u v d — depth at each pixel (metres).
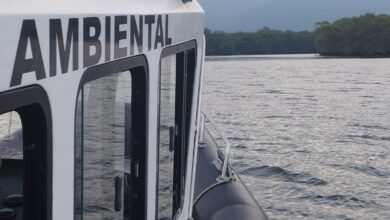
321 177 21.95
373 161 25.30
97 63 3.06
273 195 19.38
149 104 4.14
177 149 5.54
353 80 75.50
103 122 3.40
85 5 2.94
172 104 5.15
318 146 29.02
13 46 2.24
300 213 17.47
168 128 5.00
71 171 2.86
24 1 2.38
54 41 2.55
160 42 4.35
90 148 3.22
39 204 2.63
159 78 4.44
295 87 65.62
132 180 4.18
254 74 90.06
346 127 35.66
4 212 4.14
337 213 17.53
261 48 167.62
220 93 58.97
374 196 19.38
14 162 4.90
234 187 8.74
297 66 113.38
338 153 27.14
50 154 2.62
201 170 8.91
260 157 25.83
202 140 9.71
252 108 46.06
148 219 4.30
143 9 3.94
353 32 163.25
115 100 3.56
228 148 9.13
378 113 42.34
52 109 2.59
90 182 3.27
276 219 16.97
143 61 3.92
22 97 2.33
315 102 50.12
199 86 6.35
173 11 4.79
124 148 4.08
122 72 3.68
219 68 108.12
